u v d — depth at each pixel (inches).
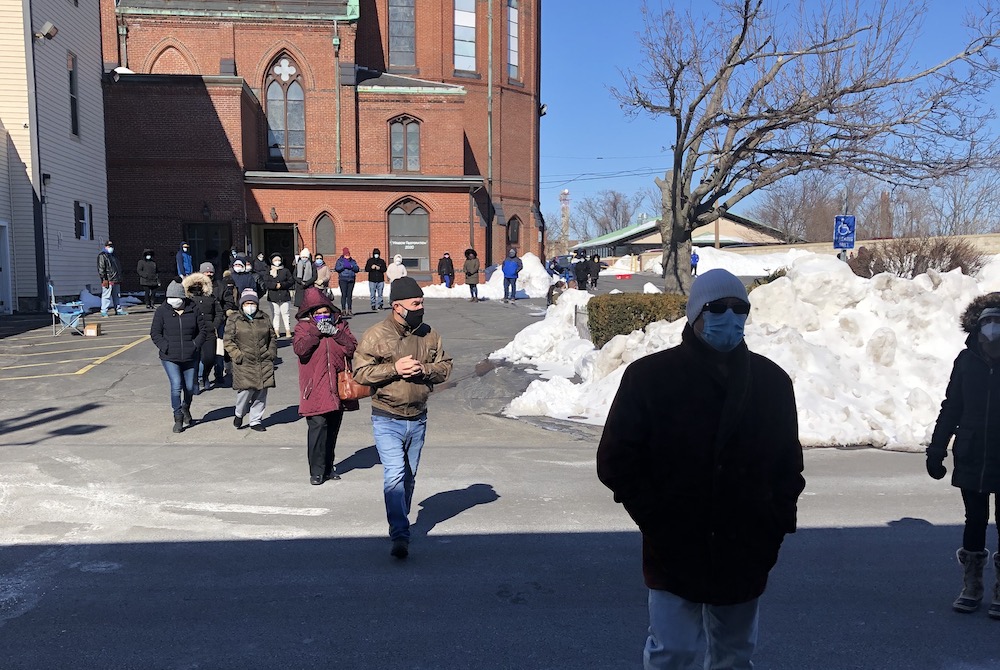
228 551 213.9
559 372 521.7
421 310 213.0
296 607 177.9
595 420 397.1
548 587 189.5
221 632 165.5
